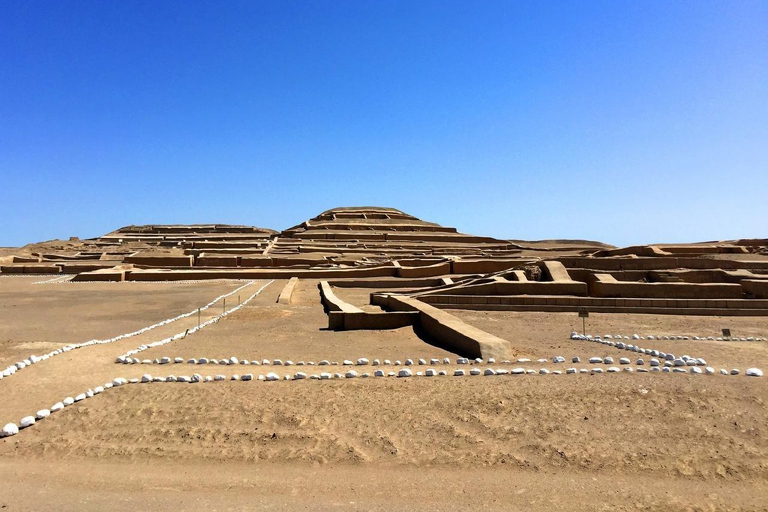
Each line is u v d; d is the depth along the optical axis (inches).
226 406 304.5
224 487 225.1
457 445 257.0
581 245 2856.8
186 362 420.8
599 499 211.9
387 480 229.0
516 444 256.2
